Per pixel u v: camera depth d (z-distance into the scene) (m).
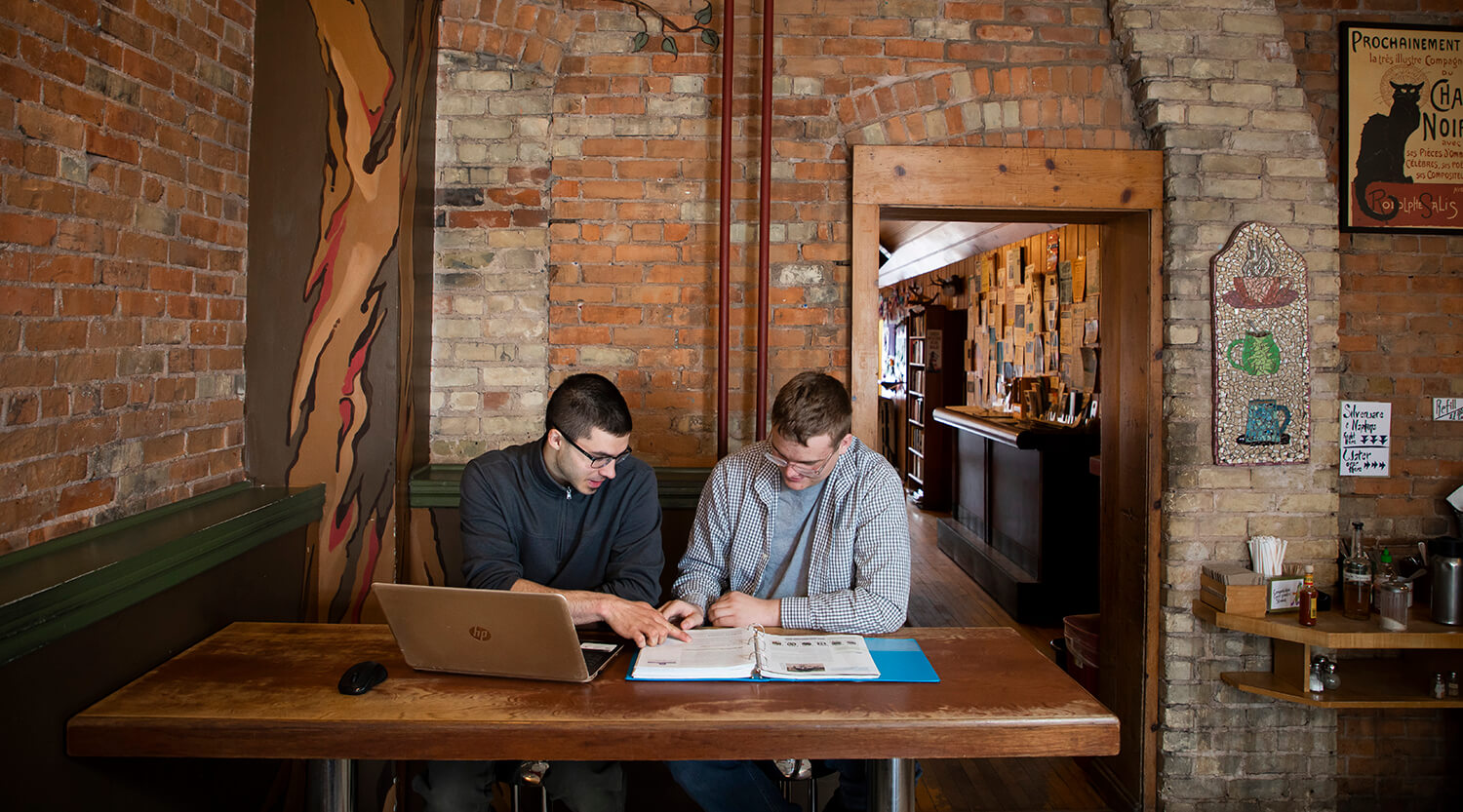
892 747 1.57
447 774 1.99
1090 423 4.95
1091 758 3.46
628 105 3.11
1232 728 3.09
